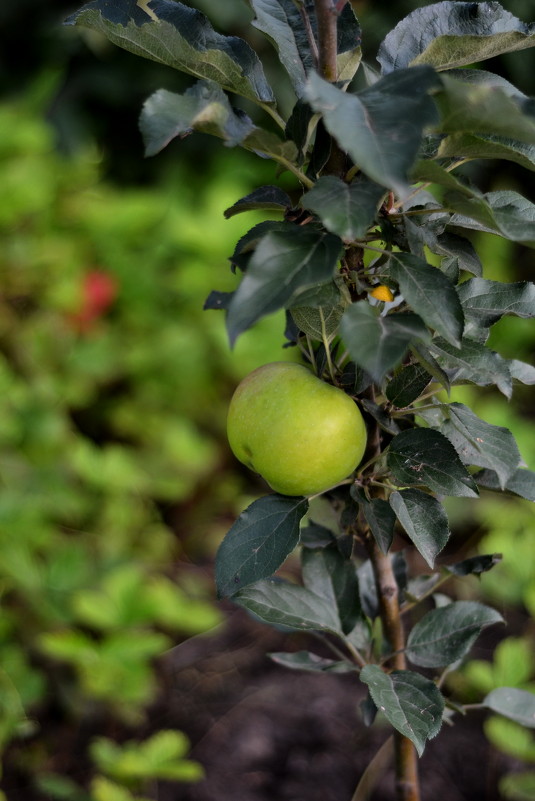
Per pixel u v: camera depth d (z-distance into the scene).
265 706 1.82
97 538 1.98
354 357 0.83
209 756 1.68
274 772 1.63
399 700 0.95
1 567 1.65
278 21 0.96
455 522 2.13
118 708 1.75
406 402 0.95
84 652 1.54
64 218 2.26
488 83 0.93
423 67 0.82
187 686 1.89
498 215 0.87
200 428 2.44
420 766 1.62
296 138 0.90
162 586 1.71
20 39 2.99
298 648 2.01
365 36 2.77
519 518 2.04
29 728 1.54
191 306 2.33
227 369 2.31
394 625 1.05
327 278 0.83
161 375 2.28
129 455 2.21
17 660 1.58
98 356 2.05
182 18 0.95
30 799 1.56
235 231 2.34
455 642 1.03
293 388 0.93
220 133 0.87
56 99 2.91
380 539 0.94
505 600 1.76
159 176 2.94
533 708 1.09
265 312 0.82
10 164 2.11
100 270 2.27
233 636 2.05
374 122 0.80
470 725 1.71
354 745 1.69
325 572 1.04
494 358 0.90
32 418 1.84
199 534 2.37
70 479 1.93
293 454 0.92
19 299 2.09
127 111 3.01
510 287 0.96
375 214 0.84
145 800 1.50
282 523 0.94
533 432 2.10
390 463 0.94
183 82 2.94
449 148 0.88
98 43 2.82
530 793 1.49
